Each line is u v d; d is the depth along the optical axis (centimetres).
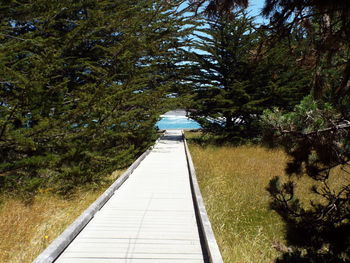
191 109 2270
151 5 1523
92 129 868
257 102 1950
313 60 361
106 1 1162
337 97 360
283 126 434
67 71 1155
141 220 646
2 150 800
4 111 711
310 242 398
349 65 302
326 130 385
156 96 1429
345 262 354
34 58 779
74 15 1172
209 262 456
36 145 744
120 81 1291
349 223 386
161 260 463
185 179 1085
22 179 780
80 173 855
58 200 792
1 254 482
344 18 282
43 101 746
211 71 2177
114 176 1129
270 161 1399
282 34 343
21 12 856
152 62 1695
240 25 1839
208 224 554
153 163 1448
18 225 582
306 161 408
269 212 817
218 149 1900
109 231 580
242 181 1058
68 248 500
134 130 1323
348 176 946
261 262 542
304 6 300
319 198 818
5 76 693
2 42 860
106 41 1284
